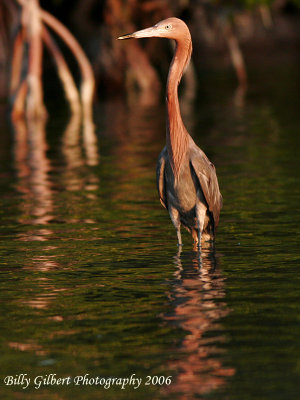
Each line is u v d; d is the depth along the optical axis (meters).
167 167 11.42
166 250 11.59
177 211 11.70
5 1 42.78
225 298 8.95
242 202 15.26
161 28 11.64
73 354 7.37
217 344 7.47
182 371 6.88
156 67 58.34
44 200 15.98
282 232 12.51
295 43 72.06
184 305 8.74
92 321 8.30
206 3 48.66
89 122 33.12
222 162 20.69
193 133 27.61
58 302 9.05
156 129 29.72
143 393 6.54
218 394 6.42
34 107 35.16
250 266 10.43
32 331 8.04
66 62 61.28
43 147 25.19
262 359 7.07
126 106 40.16
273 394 6.36
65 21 55.84
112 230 13.06
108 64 47.66
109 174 19.27
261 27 69.69
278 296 8.97
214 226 11.83
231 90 45.62
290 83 47.56
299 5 59.62
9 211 14.86
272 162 20.41
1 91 47.56
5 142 26.80
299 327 7.88
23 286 9.76
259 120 31.31
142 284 9.69
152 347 7.46
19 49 36.75
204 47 66.69
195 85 49.59
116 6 46.09
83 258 11.14
